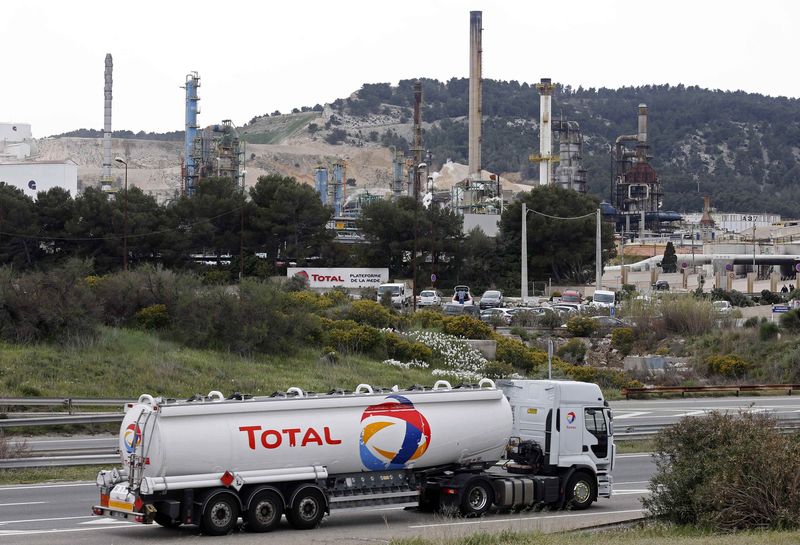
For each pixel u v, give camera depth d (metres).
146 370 106.88
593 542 42.25
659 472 57.38
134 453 47.31
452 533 46.97
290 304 131.62
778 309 174.62
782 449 50.12
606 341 171.38
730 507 48.69
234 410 48.50
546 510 57.69
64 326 112.81
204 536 47.50
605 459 59.50
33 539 46.59
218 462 47.75
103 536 47.62
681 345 164.50
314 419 50.28
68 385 99.06
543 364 143.38
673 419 103.00
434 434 53.44
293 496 49.34
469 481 54.31
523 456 58.88
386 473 52.62
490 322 189.50
